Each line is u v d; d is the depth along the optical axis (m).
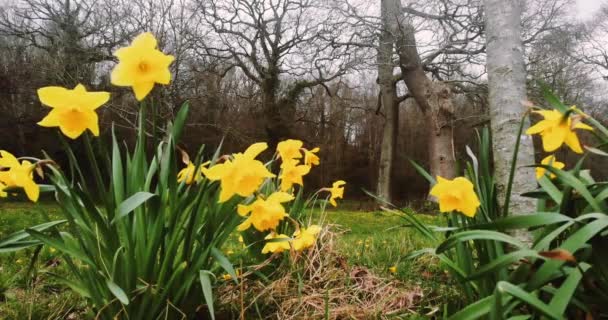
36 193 1.44
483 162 1.62
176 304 1.59
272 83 19.95
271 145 20.92
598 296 1.20
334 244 2.76
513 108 3.30
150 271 1.53
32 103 18.55
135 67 1.26
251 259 2.32
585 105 17.84
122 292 1.32
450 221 1.80
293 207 2.34
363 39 16.34
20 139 19.16
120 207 1.34
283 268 2.26
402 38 16.33
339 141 25.59
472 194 1.35
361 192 26.06
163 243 1.57
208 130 19.83
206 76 18.06
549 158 1.51
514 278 1.28
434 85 18.06
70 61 15.58
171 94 13.40
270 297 1.92
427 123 18.41
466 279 1.15
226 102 20.19
